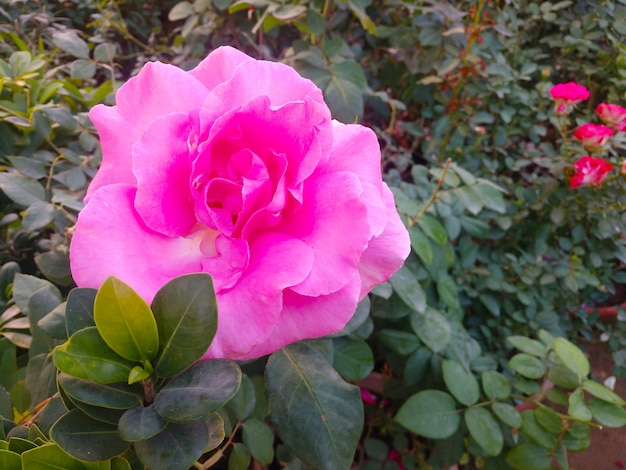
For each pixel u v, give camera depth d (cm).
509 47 50
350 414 18
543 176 47
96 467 12
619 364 41
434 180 35
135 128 14
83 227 12
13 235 25
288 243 12
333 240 12
